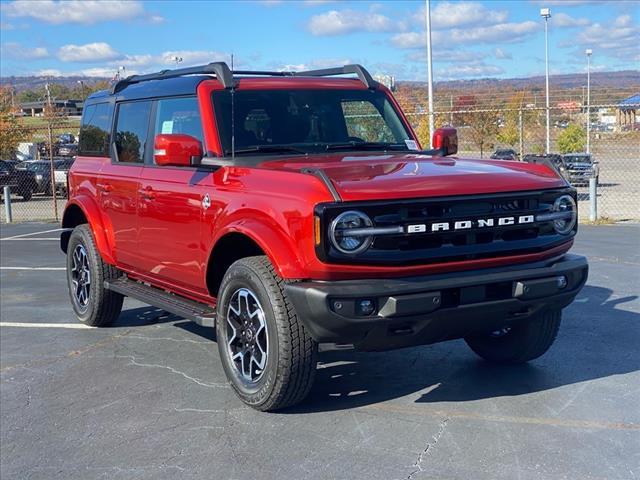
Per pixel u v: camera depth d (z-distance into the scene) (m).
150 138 6.48
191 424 4.95
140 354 6.69
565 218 5.00
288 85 6.07
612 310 7.48
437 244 4.55
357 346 4.60
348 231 4.30
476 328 4.79
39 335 7.54
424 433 4.60
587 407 4.93
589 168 25.12
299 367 4.70
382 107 6.44
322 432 4.69
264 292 4.73
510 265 4.80
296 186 4.58
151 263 6.38
